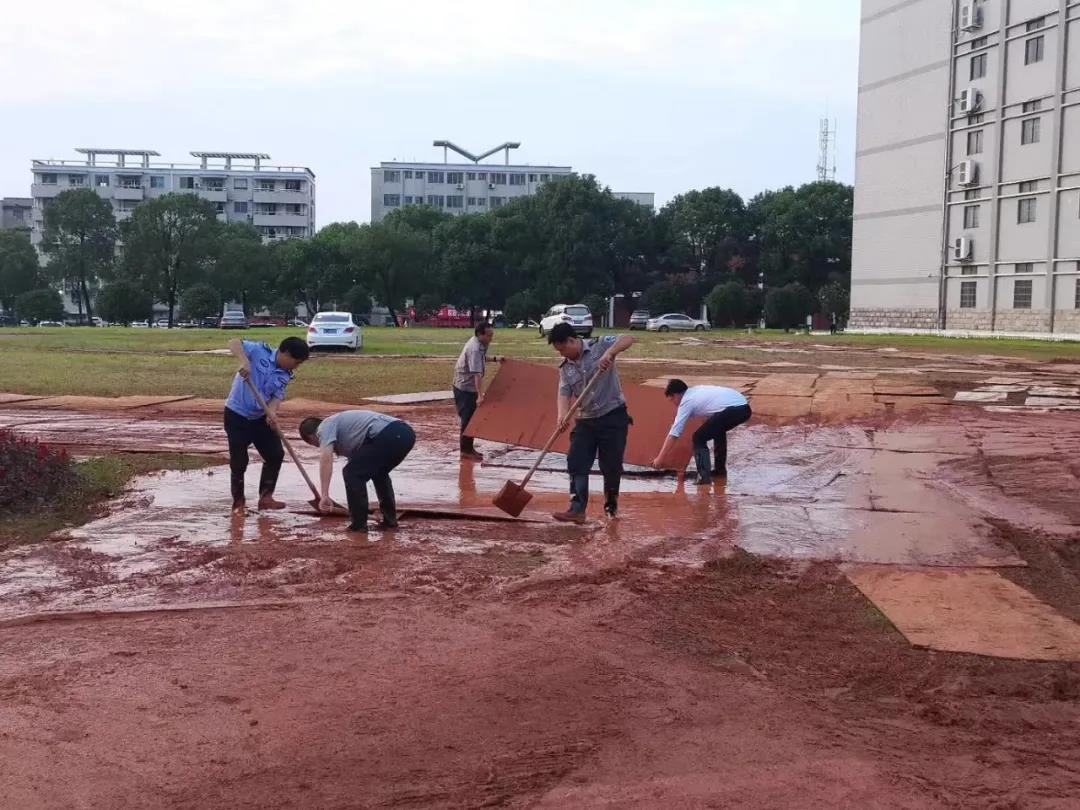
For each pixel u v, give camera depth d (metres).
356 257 79.44
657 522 7.91
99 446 11.50
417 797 3.45
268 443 8.11
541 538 7.27
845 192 80.50
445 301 85.25
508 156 132.88
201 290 77.19
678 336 49.62
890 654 4.96
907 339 45.19
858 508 8.58
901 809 3.39
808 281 81.50
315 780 3.56
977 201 51.16
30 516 7.69
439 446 12.27
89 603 5.55
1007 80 49.00
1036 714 4.27
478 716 4.12
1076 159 45.50
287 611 5.44
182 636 5.02
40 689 4.32
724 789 3.51
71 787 3.49
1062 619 5.49
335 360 26.78
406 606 5.55
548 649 4.91
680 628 5.29
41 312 84.25
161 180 118.31
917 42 54.78
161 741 3.85
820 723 4.12
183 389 18.00
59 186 116.50
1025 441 12.54
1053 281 47.03
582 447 7.91
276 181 120.00
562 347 7.80
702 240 84.75
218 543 6.95
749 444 12.63
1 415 14.27
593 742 3.89
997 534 7.60
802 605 5.77
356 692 4.34
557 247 80.62
